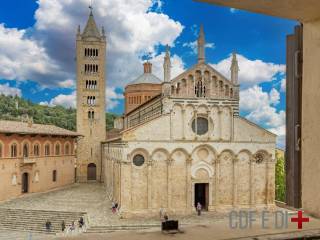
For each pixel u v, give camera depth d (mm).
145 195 57156
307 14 5785
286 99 6609
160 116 58594
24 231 55781
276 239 5070
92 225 50031
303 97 6180
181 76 60531
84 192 85188
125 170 56031
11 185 74188
